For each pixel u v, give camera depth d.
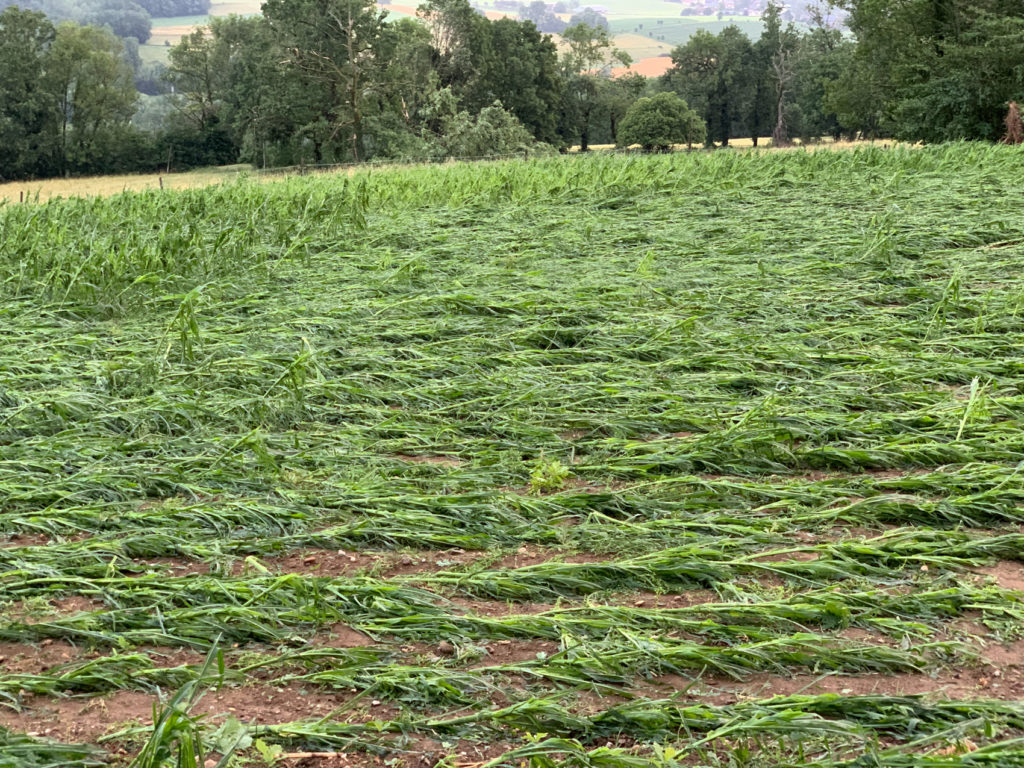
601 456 5.79
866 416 6.12
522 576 4.35
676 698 3.53
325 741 3.30
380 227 13.20
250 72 56.44
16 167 61.47
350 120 51.75
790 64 74.88
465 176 18.98
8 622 4.02
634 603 4.22
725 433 5.80
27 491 5.25
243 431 6.15
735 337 7.84
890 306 8.96
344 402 6.77
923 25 35.59
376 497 5.16
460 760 3.23
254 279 10.23
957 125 32.91
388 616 4.09
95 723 3.44
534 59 65.31
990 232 11.69
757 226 12.48
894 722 3.32
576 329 8.09
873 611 4.02
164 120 72.12
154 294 9.43
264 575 4.38
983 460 5.52
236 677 3.68
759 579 4.39
